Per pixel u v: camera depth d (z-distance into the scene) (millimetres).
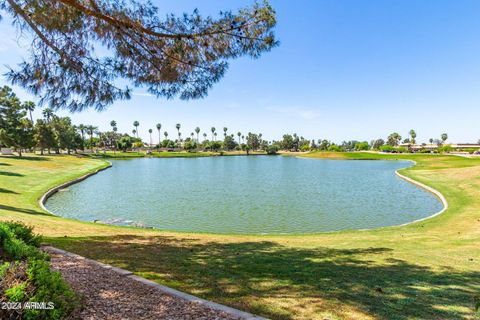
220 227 14844
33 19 5641
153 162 81000
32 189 23312
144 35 6184
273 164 71875
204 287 4918
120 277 4863
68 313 3086
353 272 6043
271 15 6301
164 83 6914
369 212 18203
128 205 20469
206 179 37781
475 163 45969
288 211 18547
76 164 53406
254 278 5527
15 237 5000
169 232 11789
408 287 5145
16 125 53938
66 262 5457
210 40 6371
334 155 103125
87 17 5922
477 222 12492
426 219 14008
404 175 37781
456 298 4656
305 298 4570
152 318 3441
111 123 135125
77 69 6266
